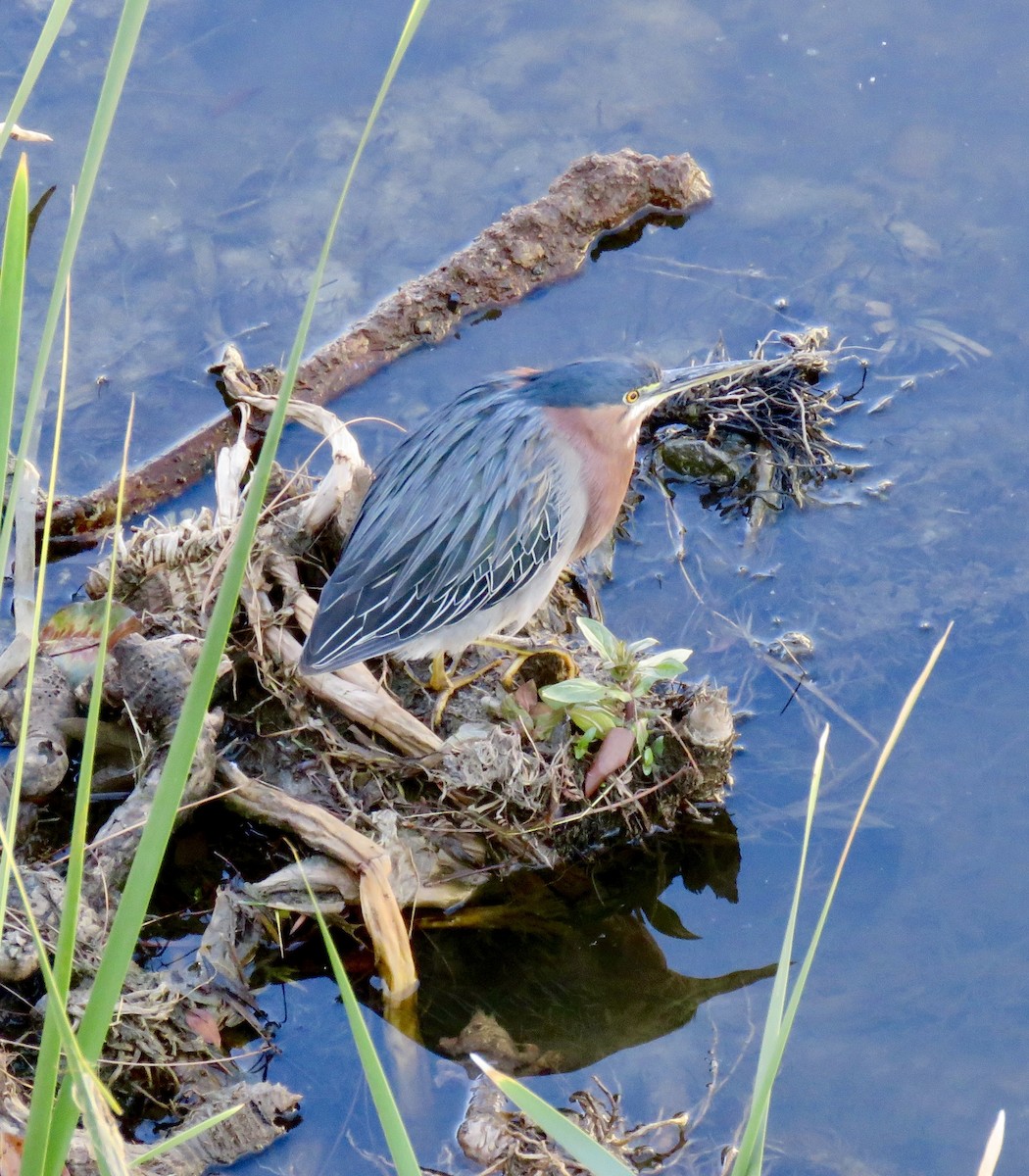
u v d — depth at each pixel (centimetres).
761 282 1366
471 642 995
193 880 916
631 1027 887
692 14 1587
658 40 1560
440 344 1318
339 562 966
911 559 1161
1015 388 1280
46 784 881
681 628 1116
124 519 1175
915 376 1292
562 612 1112
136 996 805
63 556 1150
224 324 1298
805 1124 821
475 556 947
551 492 961
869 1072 849
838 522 1195
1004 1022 870
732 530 1199
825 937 924
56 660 931
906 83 1504
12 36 1473
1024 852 960
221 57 1495
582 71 1527
